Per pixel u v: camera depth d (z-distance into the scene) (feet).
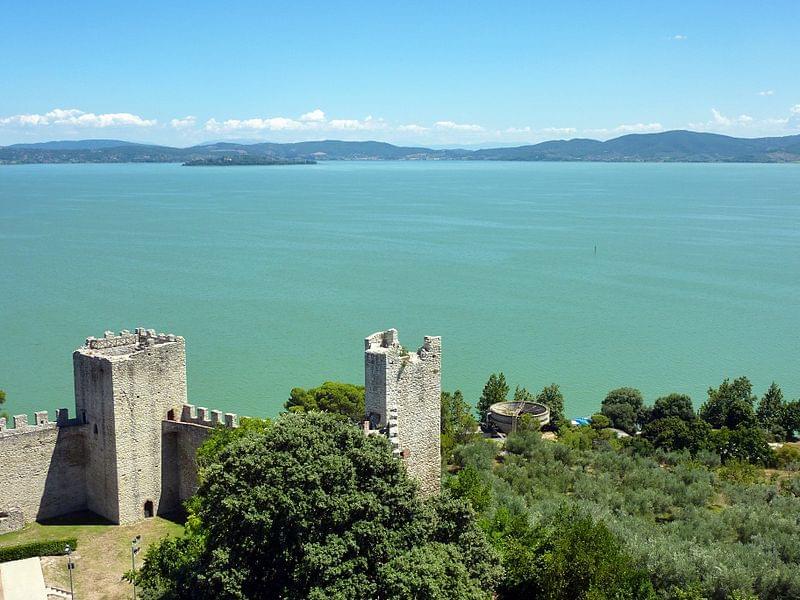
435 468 241.14
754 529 250.16
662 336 615.57
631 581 196.13
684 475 317.01
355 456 179.22
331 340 579.48
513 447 347.77
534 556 205.05
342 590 159.53
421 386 232.12
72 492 272.51
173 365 272.51
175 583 183.73
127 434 262.26
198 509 217.36
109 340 278.05
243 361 521.24
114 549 247.29
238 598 164.25
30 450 260.83
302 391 381.40
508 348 574.97
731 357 562.25
